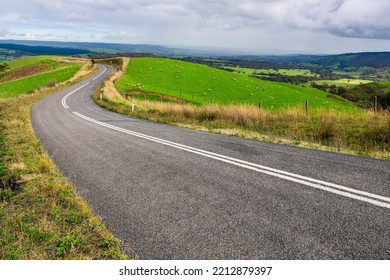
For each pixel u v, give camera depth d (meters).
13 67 124.38
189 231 4.17
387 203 4.59
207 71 82.38
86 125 14.79
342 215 4.32
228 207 4.80
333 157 7.49
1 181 6.90
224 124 14.22
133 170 7.05
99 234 4.28
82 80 57.62
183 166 7.10
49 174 6.93
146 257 3.71
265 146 9.06
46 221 4.75
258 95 62.53
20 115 17.91
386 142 9.54
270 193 5.22
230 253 3.65
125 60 103.25
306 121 13.32
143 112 20.08
